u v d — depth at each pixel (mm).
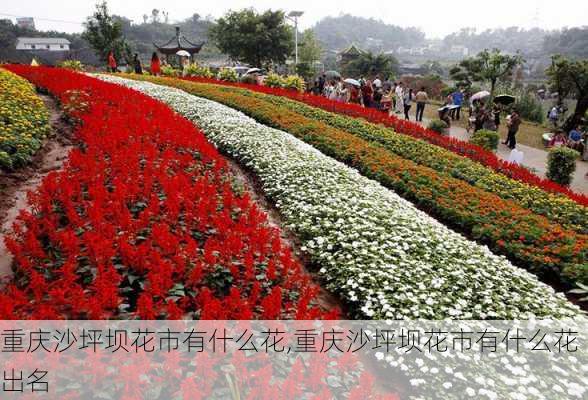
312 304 4504
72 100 10094
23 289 3842
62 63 26109
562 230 6992
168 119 9227
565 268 5902
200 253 4543
